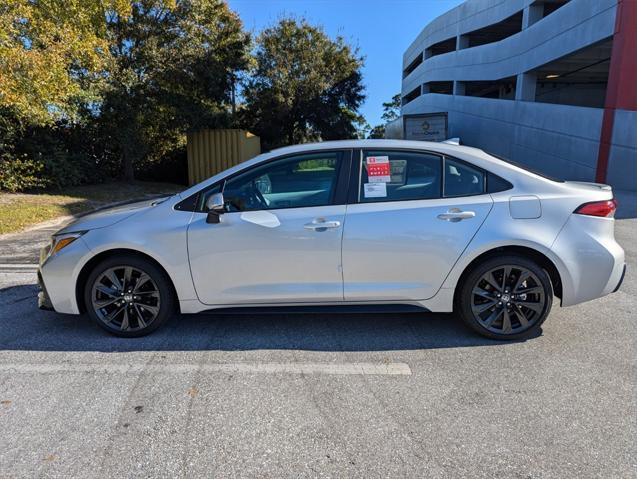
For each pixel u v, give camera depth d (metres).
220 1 19.39
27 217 10.34
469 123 30.98
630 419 2.80
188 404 3.01
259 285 3.90
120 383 3.28
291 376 3.37
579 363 3.52
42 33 10.48
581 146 18.62
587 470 2.37
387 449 2.56
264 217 3.83
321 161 3.96
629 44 15.80
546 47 22.42
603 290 3.82
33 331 4.23
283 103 32.81
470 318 3.89
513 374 3.37
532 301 3.85
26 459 2.50
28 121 12.52
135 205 4.29
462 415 2.87
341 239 3.78
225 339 4.02
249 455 2.52
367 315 4.54
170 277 3.90
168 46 17.42
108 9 13.91
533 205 3.77
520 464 2.42
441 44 40.38
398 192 3.88
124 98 16.38
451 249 3.76
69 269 3.94
